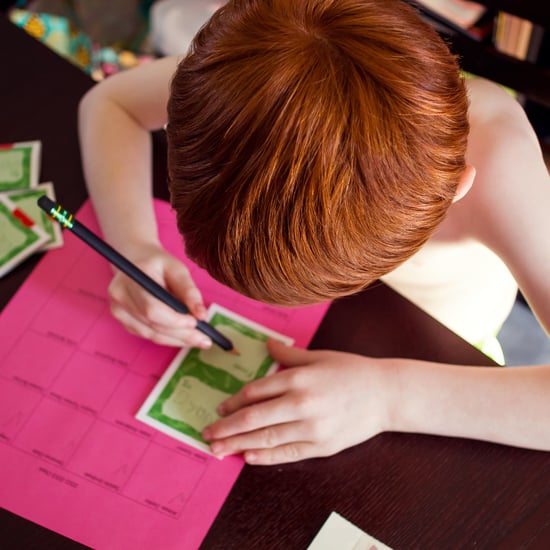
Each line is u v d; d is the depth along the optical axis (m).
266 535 0.70
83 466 0.74
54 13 1.78
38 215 0.89
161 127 0.96
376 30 0.56
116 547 0.69
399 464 0.74
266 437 0.74
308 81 0.53
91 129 0.92
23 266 0.86
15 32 1.02
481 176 0.83
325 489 0.72
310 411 0.74
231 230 0.57
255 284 0.61
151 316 0.78
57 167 0.92
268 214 0.55
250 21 0.56
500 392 0.74
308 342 0.81
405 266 1.00
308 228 0.55
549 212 0.80
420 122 0.55
